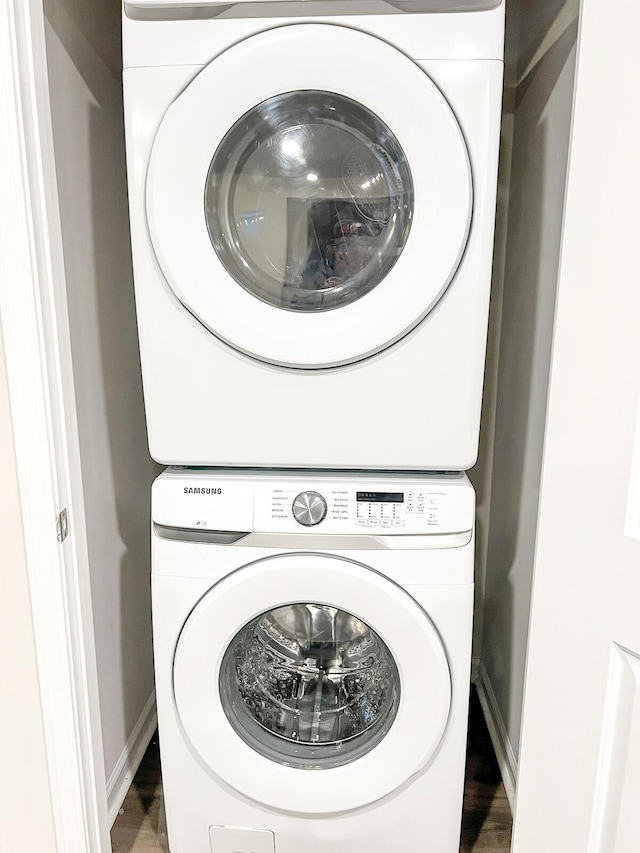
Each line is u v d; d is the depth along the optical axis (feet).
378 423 3.92
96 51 4.60
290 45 3.40
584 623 3.47
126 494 5.31
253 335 3.74
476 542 6.50
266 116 3.62
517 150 5.44
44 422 3.63
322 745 4.47
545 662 3.69
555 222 4.31
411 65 3.40
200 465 4.12
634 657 3.33
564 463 3.42
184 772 4.42
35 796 4.29
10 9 3.16
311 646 4.71
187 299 3.71
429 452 3.97
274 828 4.47
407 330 3.74
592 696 3.50
